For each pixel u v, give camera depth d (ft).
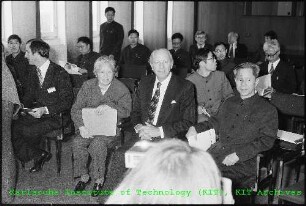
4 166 10.44
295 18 33.55
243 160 8.87
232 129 9.41
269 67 14.99
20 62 16.97
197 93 12.91
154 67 10.24
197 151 3.19
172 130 10.03
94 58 18.95
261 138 8.90
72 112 11.95
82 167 11.73
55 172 13.11
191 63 22.43
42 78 13.10
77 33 24.17
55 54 23.24
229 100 9.69
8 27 21.07
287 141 9.83
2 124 10.18
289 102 11.82
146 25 29.71
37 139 12.91
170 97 10.38
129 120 11.54
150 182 2.99
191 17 34.14
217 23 36.86
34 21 21.74
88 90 12.08
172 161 3.05
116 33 24.02
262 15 35.24
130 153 5.26
